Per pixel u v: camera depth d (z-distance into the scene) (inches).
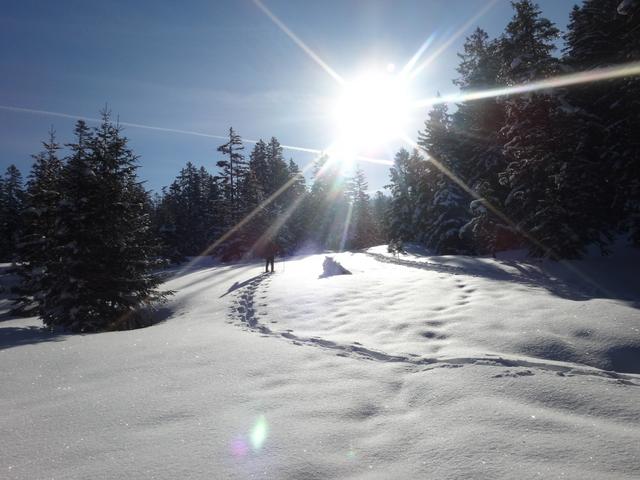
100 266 644.7
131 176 712.4
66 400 197.5
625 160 781.3
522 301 404.8
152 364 258.8
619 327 294.4
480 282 555.8
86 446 146.7
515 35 893.2
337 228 2783.0
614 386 192.9
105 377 235.5
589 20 1017.5
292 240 2138.3
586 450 135.0
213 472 127.3
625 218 827.4
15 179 2527.1
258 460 134.6
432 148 1481.3
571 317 327.0
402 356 264.8
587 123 847.7
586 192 792.3
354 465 132.2
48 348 323.3
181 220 2354.8
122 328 647.8
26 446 147.6
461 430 154.2
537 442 141.8
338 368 239.6
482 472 124.2
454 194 1316.4
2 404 195.0
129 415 175.2
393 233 1758.1
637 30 713.0
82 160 677.3
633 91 719.7
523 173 861.8
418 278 637.3
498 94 879.1
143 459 136.2
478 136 1255.5
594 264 727.1
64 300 606.9
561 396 183.9
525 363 236.2
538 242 820.0
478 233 1003.9
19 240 909.2
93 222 655.1
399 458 136.2
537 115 845.2
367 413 177.2
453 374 218.1
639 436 143.7
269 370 237.1
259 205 1892.2
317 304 479.5
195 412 177.2
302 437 151.6
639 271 669.3
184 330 395.9
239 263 1579.7
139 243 719.7
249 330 378.3
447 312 387.5
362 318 390.9
